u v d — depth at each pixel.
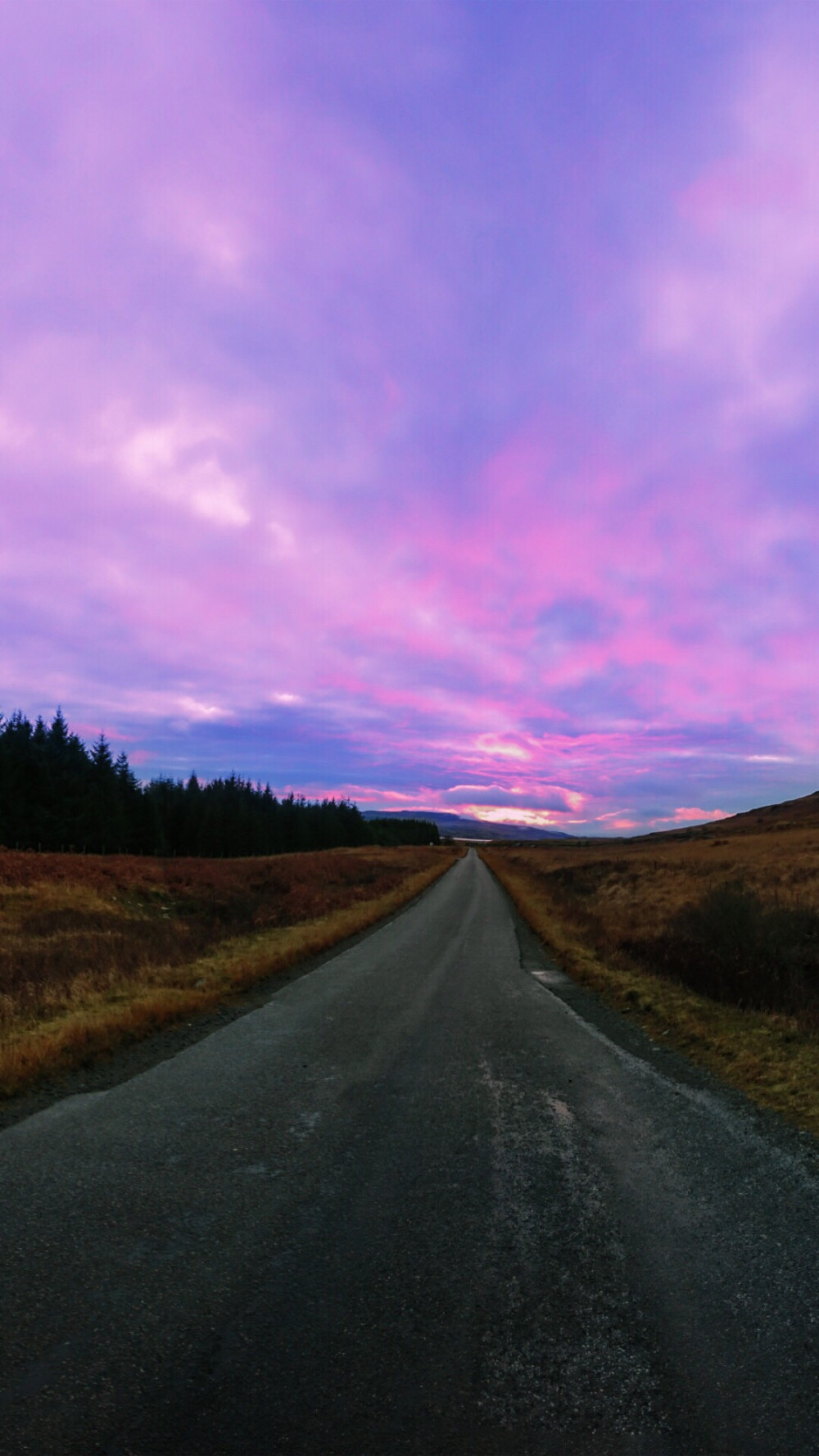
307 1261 3.13
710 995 9.51
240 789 99.06
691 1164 4.30
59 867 21.70
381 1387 2.32
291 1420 2.17
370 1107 5.33
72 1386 2.30
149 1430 2.12
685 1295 2.89
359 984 10.54
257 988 10.24
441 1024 8.08
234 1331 2.61
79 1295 2.83
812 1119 5.06
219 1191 3.87
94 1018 7.47
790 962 9.82
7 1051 6.04
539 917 19.64
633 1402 2.26
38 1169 4.12
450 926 18.59
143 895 21.55
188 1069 6.23
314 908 20.61
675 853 50.47
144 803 66.31
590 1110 5.30
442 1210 3.67
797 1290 2.95
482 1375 2.39
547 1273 3.05
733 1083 6.00
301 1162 4.29
